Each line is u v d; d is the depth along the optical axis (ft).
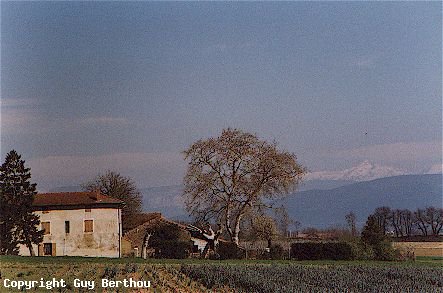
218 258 282.77
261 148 314.76
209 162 315.58
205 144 313.73
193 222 310.04
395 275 200.95
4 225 299.79
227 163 313.53
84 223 317.63
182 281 174.91
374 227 279.90
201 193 310.45
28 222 304.50
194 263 229.04
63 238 315.99
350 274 197.57
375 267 224.53
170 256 292.20
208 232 303.48
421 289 168.76
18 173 306.76
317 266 224.33
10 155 306.14
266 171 312.09
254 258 284.00
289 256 278.05
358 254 272.72
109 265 207.21
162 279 176.96
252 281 167.73
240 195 311.88
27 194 306.96
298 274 193.88
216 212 309.42
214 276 177.27
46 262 213.66
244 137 315.99
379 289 165.37
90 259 235.40
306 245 274.98
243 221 316.40
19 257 237.45
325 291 156.66
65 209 317.83
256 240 315.37
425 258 297.53
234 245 285.84
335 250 272.51
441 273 207.00
